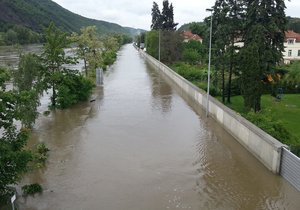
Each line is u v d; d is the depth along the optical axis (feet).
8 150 33.60
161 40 187.73
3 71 38.88
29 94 40.73
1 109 34.19
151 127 65.46
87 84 89.20
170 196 38.73
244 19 77.20
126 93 101.65
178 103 88.02
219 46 80.94
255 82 69.51
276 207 36.65
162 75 143.64
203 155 51.06
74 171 45.14
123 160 48.85
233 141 57.31
